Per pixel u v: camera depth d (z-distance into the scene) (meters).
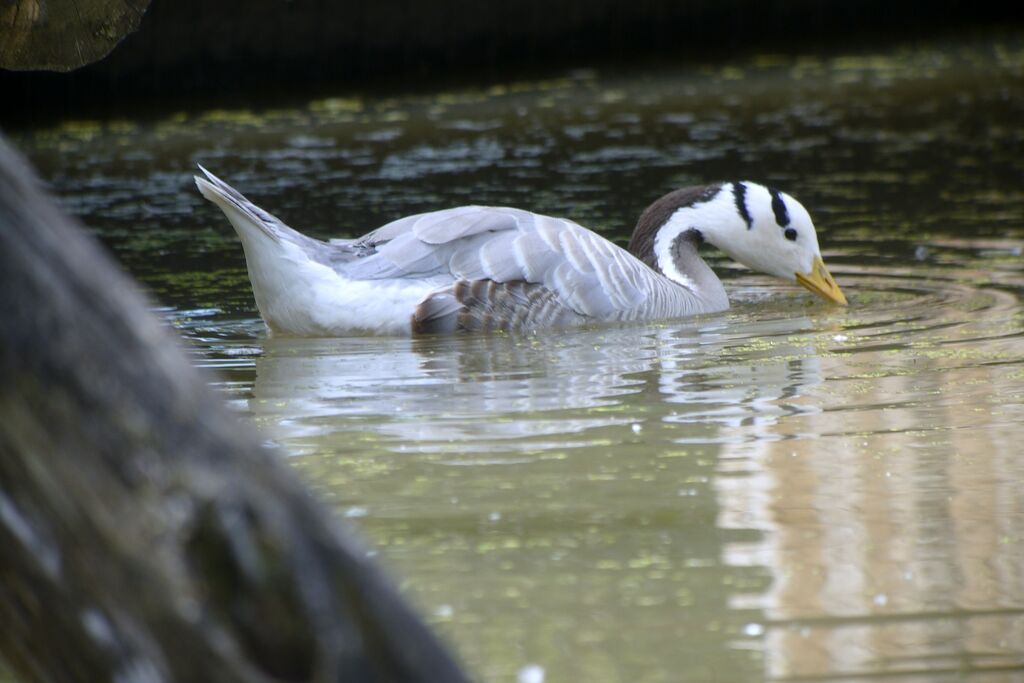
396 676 3.21
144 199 22.02
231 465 3.11
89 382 3.08
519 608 6.52
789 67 40.22
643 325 13.54
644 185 22.22
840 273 16.00
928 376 11.10
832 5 45.44
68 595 3.21
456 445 9.30
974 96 32.66
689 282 14.95
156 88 37.41
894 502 7.95
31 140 30.55
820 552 7.18
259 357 12.11
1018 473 8.41
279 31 38.53
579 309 13.35
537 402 10.46
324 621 3.14
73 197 22.38
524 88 37.69
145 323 3.16
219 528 3.07
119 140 30.00
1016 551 7.10
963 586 6.68
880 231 18.23
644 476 8.54
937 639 6.06
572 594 6.68
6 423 3.10
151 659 3.19
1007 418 9.73
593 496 8.16
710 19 44.28
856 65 39.97
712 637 6.14
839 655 5.97
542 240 13.34
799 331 13.18
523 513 7.87
